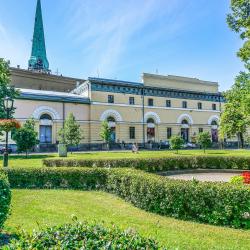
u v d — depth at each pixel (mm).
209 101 50156
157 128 44344
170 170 16938
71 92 47656
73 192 10195
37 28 66062
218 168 18203
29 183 11109
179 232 5734
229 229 6035
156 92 44875
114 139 40625
